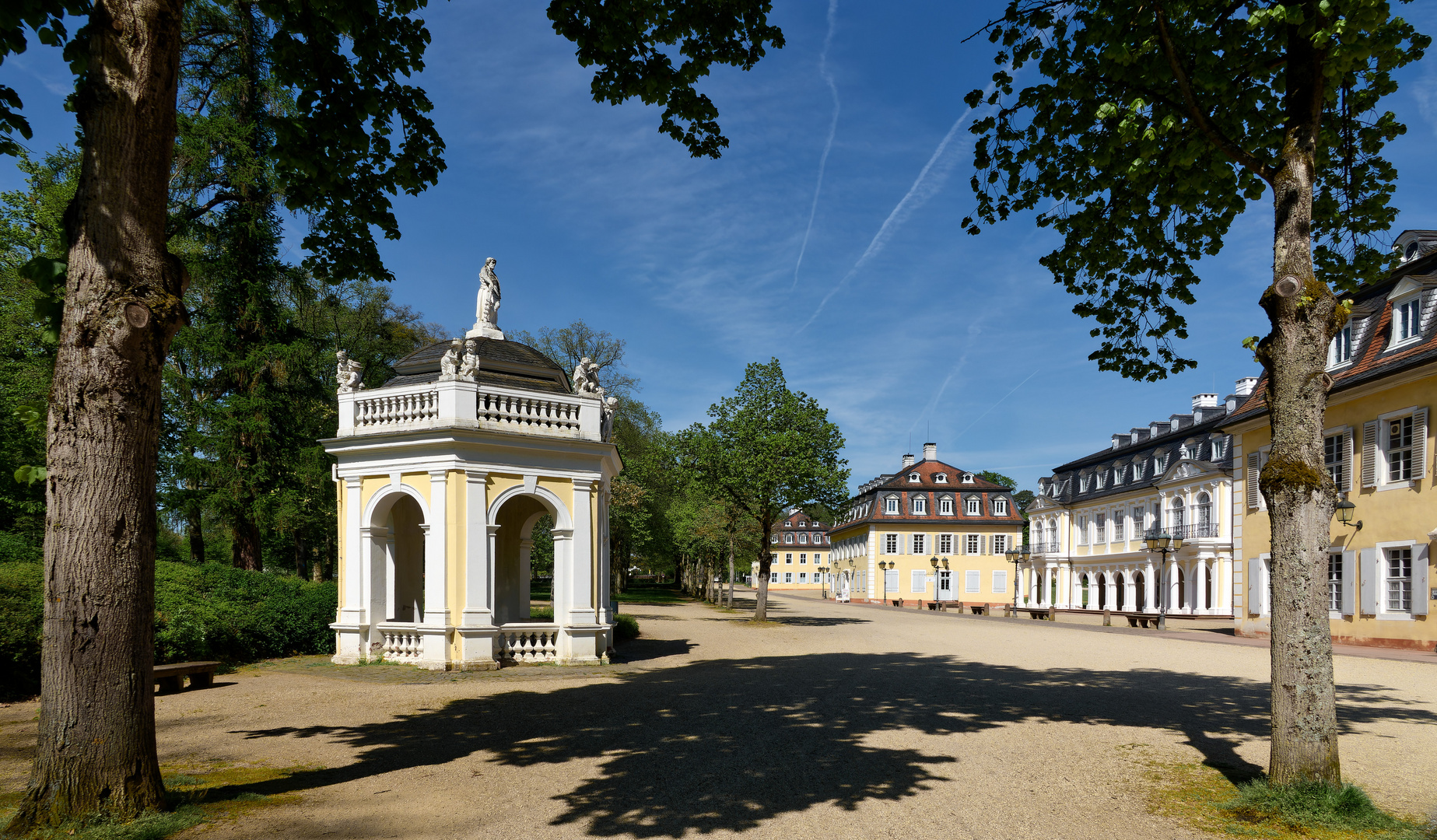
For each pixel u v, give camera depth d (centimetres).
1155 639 2383
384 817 566
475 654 1419
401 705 1048
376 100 772
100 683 503
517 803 606
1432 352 1877
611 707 1041
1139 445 4716
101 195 514
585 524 1557
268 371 2364
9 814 533
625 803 608
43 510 1939
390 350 3456
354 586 1505
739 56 848
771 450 2850
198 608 1430
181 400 2394
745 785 664
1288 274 641
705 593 6097
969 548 6631
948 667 1563
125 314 507
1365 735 908
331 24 729
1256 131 834
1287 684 613
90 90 518
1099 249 960
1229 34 792
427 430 1420
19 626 1060
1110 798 637
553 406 1554
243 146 2111
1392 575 2080
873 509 6756
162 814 521
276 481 2381
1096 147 842
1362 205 862
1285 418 632
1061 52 844
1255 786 627
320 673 1368
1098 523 5078
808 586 10662
